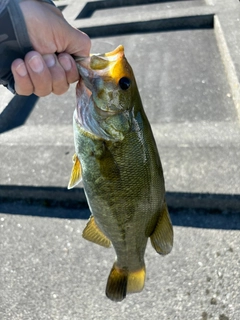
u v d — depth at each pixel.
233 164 0.56
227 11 0.97
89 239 0.36
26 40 0.29
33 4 0.30
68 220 0.57
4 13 0.28
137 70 0.86
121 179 0.30
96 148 0.30
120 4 1.25
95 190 0.31
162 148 0.61
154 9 1.17
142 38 1.01
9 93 0.80
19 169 0.62
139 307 0.45
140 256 0.34
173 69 0.84
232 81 0.72
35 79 0.29
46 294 0.48
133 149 0.29
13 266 0.52
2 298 0.48
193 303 0.44
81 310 0.46
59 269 0.51
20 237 0.55
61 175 0.59
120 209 0.31
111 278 0.36
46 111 0.77
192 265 0.48
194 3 1.15
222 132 0.62
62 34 0.31
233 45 0.81
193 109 0.70
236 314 0.42
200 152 0.59
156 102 0.74
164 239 0.32
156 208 0.32
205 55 0.87
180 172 0.56
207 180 0.55
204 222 0.53
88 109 0.30
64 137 0.67
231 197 0.52
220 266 0.47
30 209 0.59
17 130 0.72
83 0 1.28
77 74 0.31
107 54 0.30
